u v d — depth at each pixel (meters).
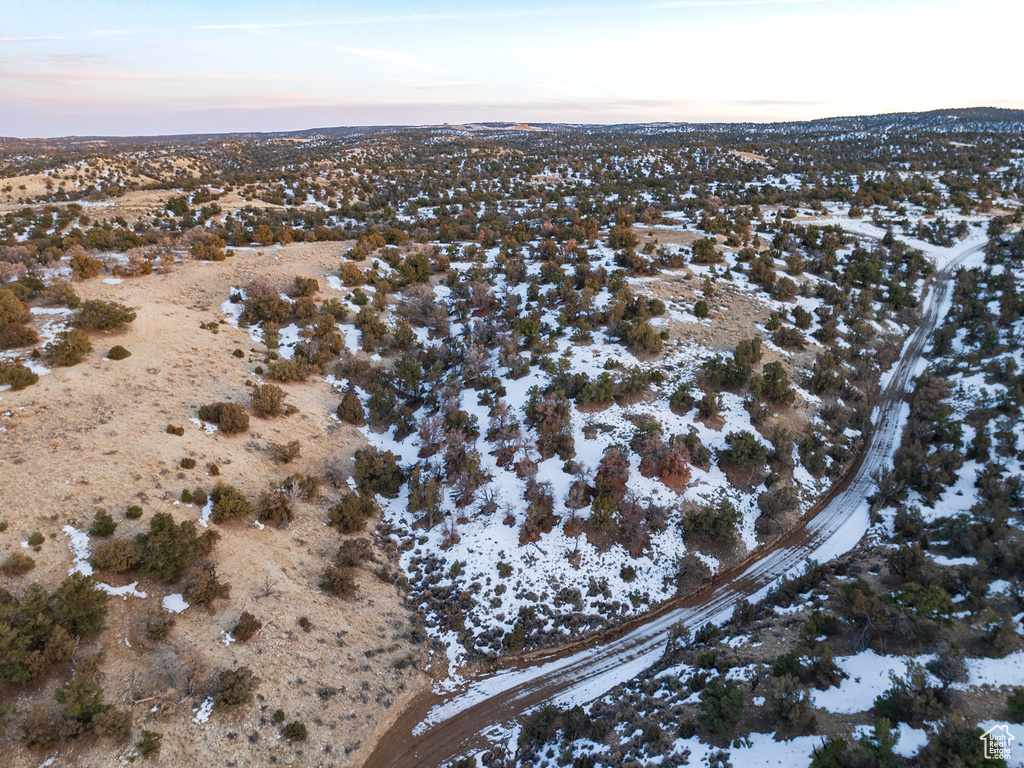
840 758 23.50
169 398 46.50
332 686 31.31
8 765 23.44
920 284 86.88
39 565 30.38
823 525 45.41
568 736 29.53
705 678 31.22
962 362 62.16
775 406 55.47
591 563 41.12
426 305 71.06
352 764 28.94
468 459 47.19
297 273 76.31
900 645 30.31
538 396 52.28
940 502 44.66
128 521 34.06
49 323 52.19
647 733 28.09
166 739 26.03
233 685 28.03
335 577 36.41
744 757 25.64
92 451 38.16
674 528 43.50
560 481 46.34
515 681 34.16
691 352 62.59
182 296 65.19
